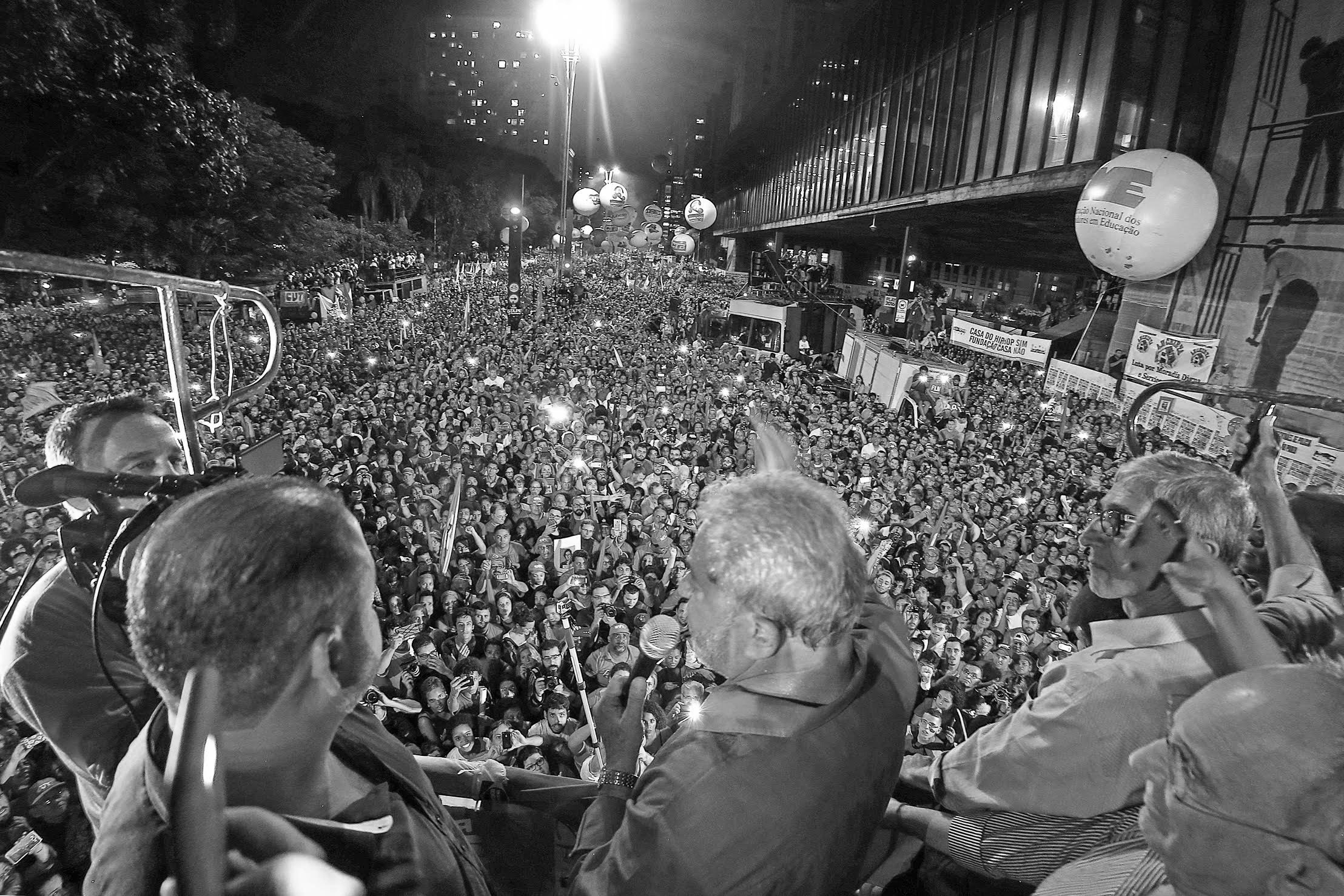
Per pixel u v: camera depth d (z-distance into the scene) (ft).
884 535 34.17
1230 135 61.46
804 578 3.77
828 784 3.76
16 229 70.59
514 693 21.71
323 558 2.80
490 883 6.05
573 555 29.32
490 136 529.45
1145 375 52.49
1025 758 4.72
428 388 58.23
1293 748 2.63
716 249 356.38
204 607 2.55
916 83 109.09
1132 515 4.79
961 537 34.78
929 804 6.05
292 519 2.80
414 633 22.91
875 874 5.90
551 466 39.81
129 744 4.53
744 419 54.65
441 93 520.01
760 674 4.09
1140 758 3.53
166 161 78.28
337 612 2.82
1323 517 7.55
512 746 19.26
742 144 289.74
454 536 30.22
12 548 24.14
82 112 67.00
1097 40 66.03
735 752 3.76
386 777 3.83
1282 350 54.80
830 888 3.91
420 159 231.71
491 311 111.65
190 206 83.46
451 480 37.96
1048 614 29.14
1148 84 63.77
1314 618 5.36
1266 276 57.00
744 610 3.88
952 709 22.74
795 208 188.03
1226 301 60.75
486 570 27.89
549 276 163.43
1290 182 55.31
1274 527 6.57
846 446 48.57
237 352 57.62
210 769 2.10
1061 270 124.88
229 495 2.89
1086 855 4.49
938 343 87.66
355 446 43.37
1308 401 7.11
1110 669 4.55
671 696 21.31
